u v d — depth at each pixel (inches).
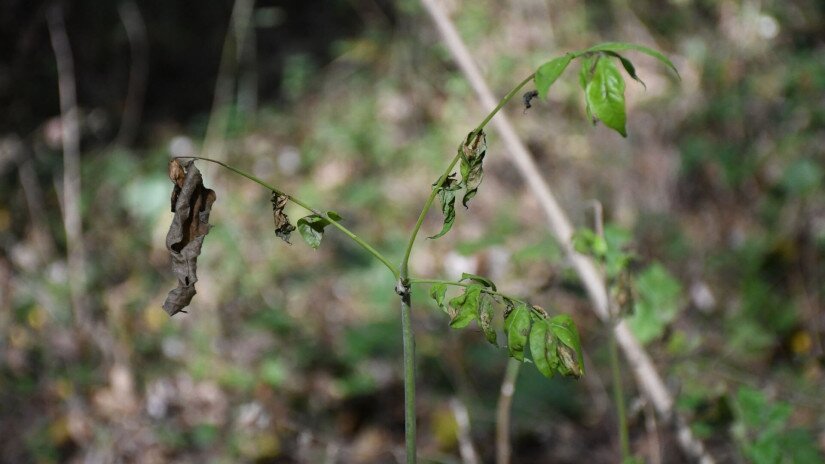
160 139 274.4
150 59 296.8
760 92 267.6
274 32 319.3
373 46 302.2
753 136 253.3
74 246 198.4
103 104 281.9
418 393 169.5
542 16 302.5
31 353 178.1
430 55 293.4
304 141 271.0
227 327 185.5
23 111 269.1
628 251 87.2
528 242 222.5
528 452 153.4
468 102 276.1
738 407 91.3
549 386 165.9
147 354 177.6
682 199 234.2
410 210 243.1
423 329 188.4
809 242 203.9
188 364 174.1
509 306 49.3
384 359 179.0
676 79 283.7
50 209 230.5
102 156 254.5
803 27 298.2
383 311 199.0
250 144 270.8
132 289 202.5
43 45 279.7
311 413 164.7
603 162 247.6
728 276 201.3
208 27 313.4
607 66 44.1
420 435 159.2
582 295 168.2
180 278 50.9
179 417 161.6
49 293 192.4
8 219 223.8
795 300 184.7
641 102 270.1
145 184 238.7
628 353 93.4
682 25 307.6
